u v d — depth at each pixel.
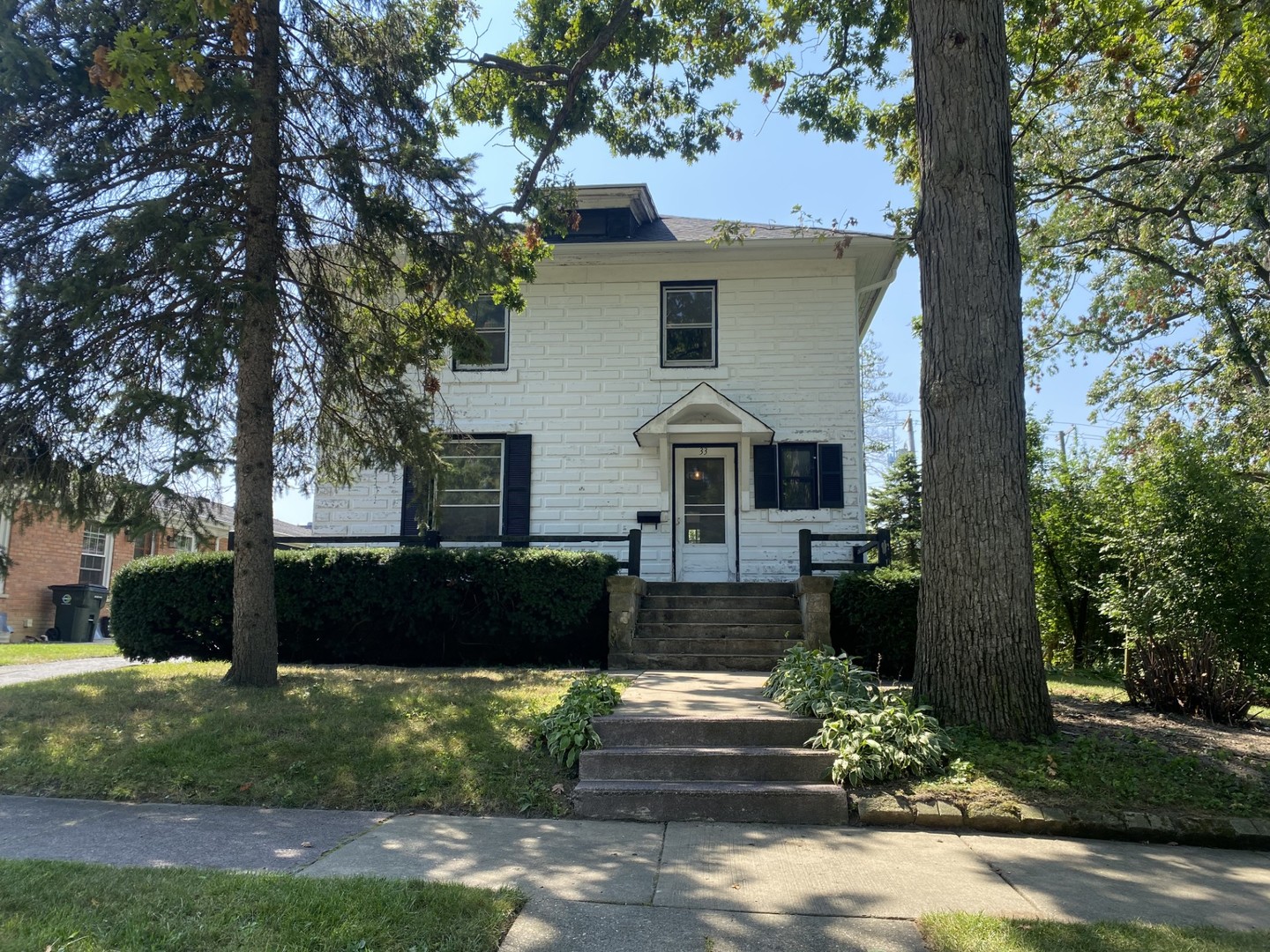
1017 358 7.13
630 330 14.44
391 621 11.04
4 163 7.66
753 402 14.06
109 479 8.38
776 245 13.94
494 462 14.38
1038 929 3.81
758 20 11.66
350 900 3.87
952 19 7.30
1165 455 11.00
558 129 10.97
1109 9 10.89
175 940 3.36
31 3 7.54
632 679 9.23
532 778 6.18
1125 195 17.62
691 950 3.64
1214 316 19.08
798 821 5.77
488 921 3.77
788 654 8.22
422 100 9.77
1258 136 14.05
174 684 8.59
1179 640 9.12
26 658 13.54
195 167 8.20
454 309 10.42
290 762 6.33
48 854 4.68
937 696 6.95
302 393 10.08
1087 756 6.35
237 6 7.38
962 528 6.96
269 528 8.88
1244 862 5.08
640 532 13.00
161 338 8.02
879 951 3.66
